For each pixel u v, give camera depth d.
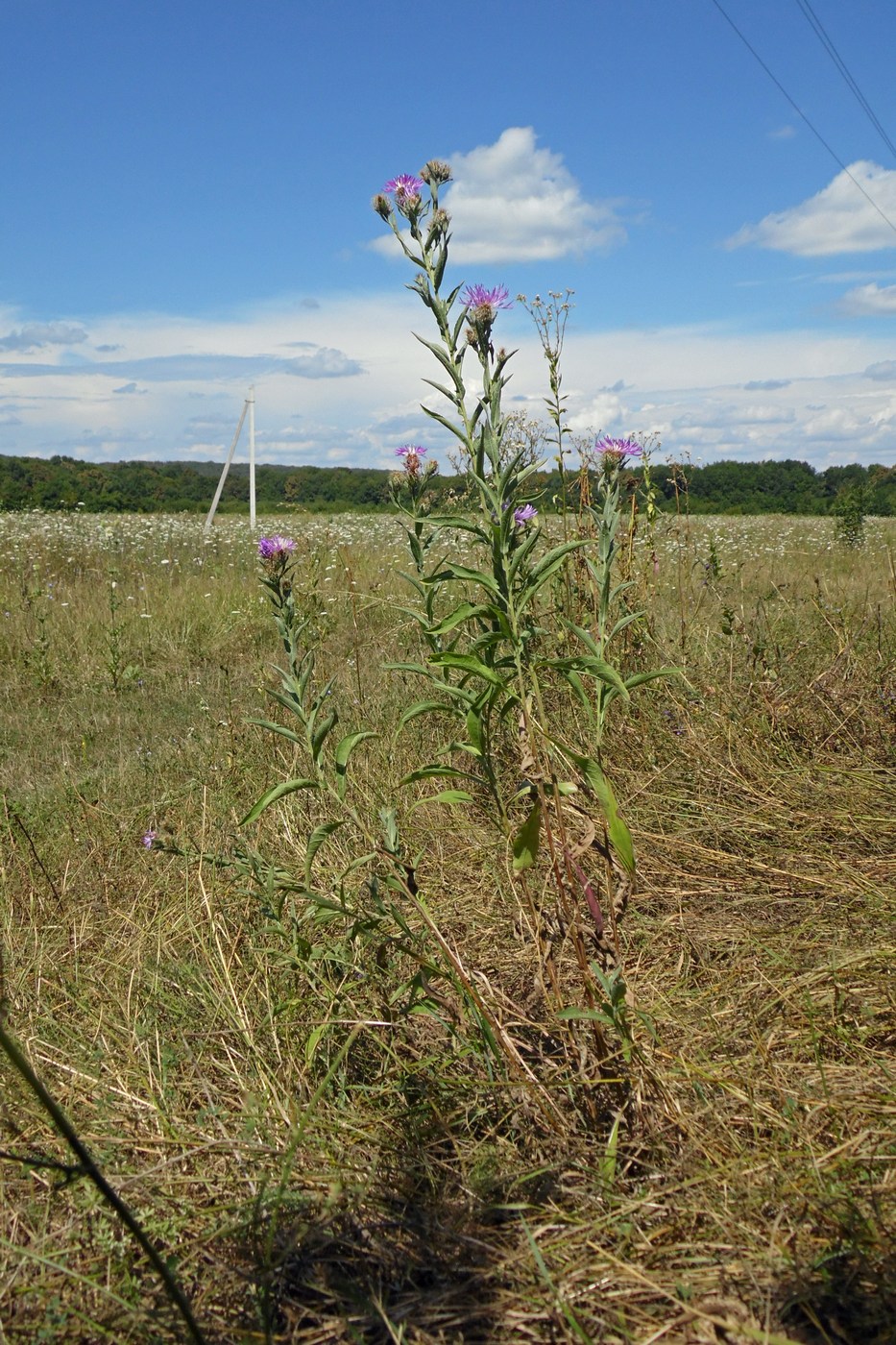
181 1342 1.58
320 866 3.21
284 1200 1.83
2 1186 1.96
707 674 4.85
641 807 3.78
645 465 5.27
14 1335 1.62
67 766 5.02
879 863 3.22
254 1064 2.35
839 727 4.29
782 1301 1.59
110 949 3.07
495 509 2.10
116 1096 2.27
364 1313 1.64
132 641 8.15
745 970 2.66
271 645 8.02
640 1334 1.57
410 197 2.07
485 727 2.38
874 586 8.05
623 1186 1.92
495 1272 1.70
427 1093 2.20
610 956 2.18
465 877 3.31
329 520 19.48
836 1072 2.19
